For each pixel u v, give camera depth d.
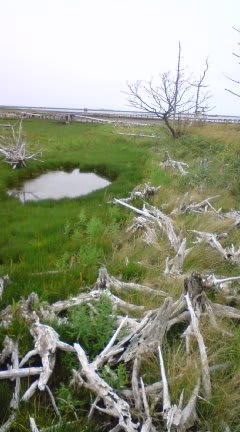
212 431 3.40
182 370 3.74
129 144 27.11
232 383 3.74
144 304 5.21
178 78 26.67
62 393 3.61
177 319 4.72
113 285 5.63
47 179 17.23
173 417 3.17
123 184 14.43
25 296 5.37
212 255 6.91
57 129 37.41
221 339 4.49
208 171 13.17
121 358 3.98
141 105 25.83
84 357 3.81
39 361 4.17
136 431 3.17
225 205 10.80
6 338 4.21
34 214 10.52
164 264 6.64
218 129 26.33
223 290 5.46
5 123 40.41
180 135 26.48
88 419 3.47
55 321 4.59
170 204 10.59
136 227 8.48
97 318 4.31
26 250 7.62
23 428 3.33
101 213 10.34
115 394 3.43
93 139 29.38
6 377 3.76
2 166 18.19
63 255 6.69
